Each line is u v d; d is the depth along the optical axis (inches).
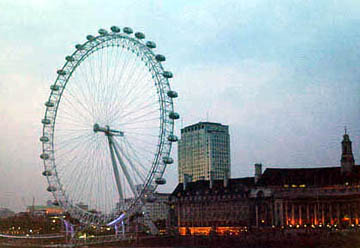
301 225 6988.2
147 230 6860.2
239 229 7249.0
